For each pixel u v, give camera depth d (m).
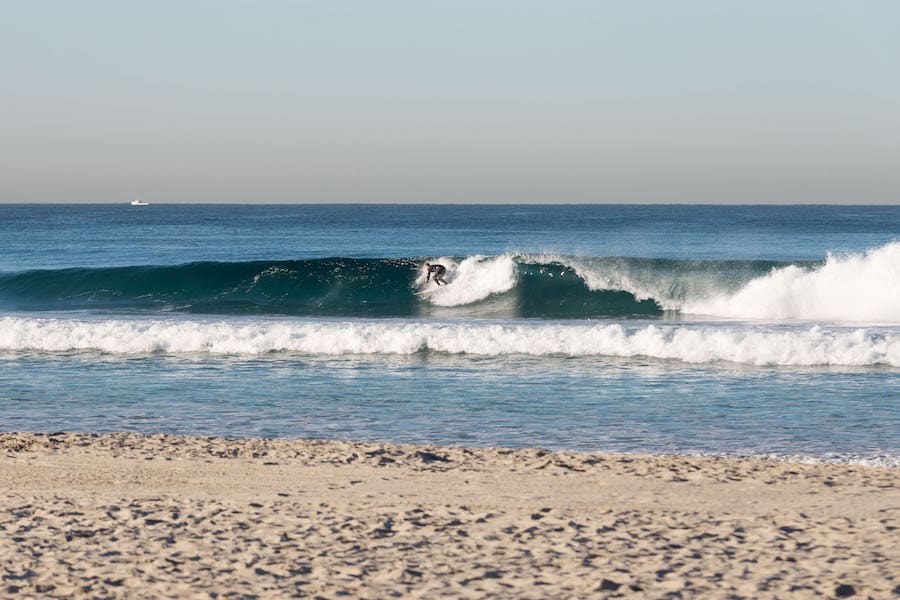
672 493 22.36
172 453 26.59
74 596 15.26
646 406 34.06
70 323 49.56
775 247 143.12
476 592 15.45
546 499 21.80
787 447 28.22
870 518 19.81
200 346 46.44
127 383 38.59
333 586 15.76
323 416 32.69
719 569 16.47
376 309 66.69
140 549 17.77
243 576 16.27
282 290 69.62
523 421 31.88
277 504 21.23
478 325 50.19
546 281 67.00
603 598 15.16
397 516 20.17
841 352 42.38
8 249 143.88
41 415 32.84
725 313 62.03
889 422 31.30
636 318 61.34
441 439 29.50
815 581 15.75
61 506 20.98
